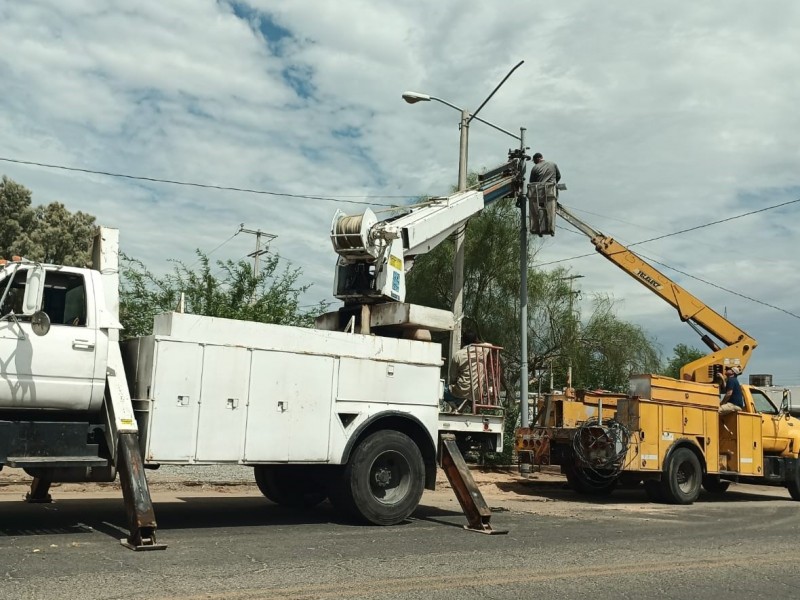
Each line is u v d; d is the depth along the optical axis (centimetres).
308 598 575
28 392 779
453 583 645
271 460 892
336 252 1115
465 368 1102
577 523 1102
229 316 1730
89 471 815
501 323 2369
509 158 1858
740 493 1905
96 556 693
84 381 805
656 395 1477
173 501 1163
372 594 596
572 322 2480
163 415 826
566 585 657
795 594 663
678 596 637
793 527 1150
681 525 1123
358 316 1130
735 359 1778
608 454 1409
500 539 905
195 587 592
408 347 1019
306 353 929
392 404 995
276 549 768
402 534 907
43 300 837
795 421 1789
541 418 1619
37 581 591
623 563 773
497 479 1797
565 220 1956
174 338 841
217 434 857
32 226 3180
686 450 1502
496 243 2361
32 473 820
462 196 1402
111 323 831
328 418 938
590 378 2542
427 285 2355
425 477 1024
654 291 1916
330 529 926
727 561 812
